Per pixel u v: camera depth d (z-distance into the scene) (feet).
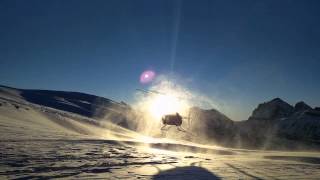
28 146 78.28
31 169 52.95
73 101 509.35
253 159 100.89
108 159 70.95
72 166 58.44
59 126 173.68
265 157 112.78
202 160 83.30
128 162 68.44
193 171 62.08
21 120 151.23
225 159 94.43
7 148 71.46
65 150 78.48
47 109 281.13
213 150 136.46
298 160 106.63
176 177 54.44
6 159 59.31
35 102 438.81
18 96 448.65
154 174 56.18
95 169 57.31
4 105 184.34
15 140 85.35
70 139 102.99
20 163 56.95
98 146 95.71
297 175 65.92
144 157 79.46
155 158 78.84
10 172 49.73
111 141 110.63
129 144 114.83
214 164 75.77
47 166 56.34
